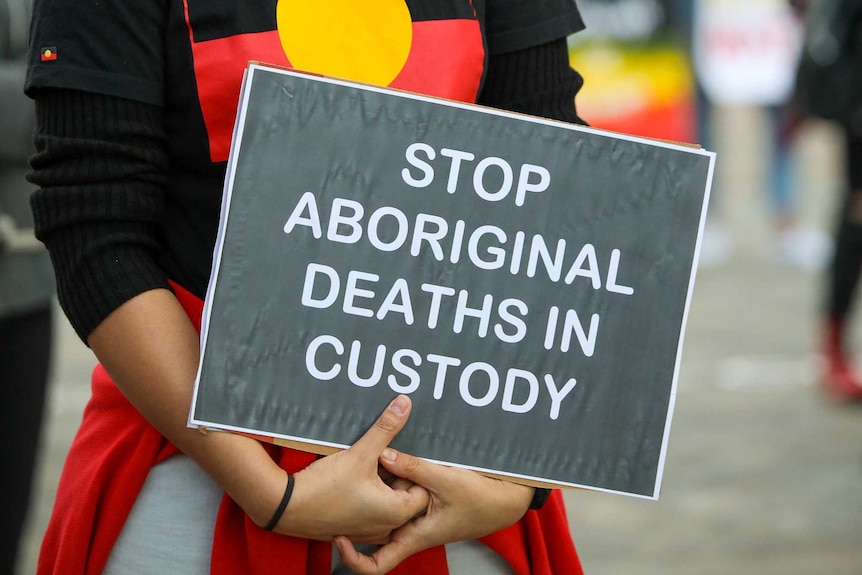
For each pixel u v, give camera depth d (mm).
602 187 2648
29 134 4535
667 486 7395
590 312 2646
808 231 15984
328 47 2621
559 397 2635
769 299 12797
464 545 2752
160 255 2662
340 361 2529
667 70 13477
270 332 2496
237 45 2562
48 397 4797
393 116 2551
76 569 2631
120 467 2658
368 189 2539
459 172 2584
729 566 6176
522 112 2885
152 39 2541
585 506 7117
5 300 4422
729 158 19344
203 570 2617
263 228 2492
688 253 2684
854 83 9148
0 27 4539
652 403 2674
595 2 13242
